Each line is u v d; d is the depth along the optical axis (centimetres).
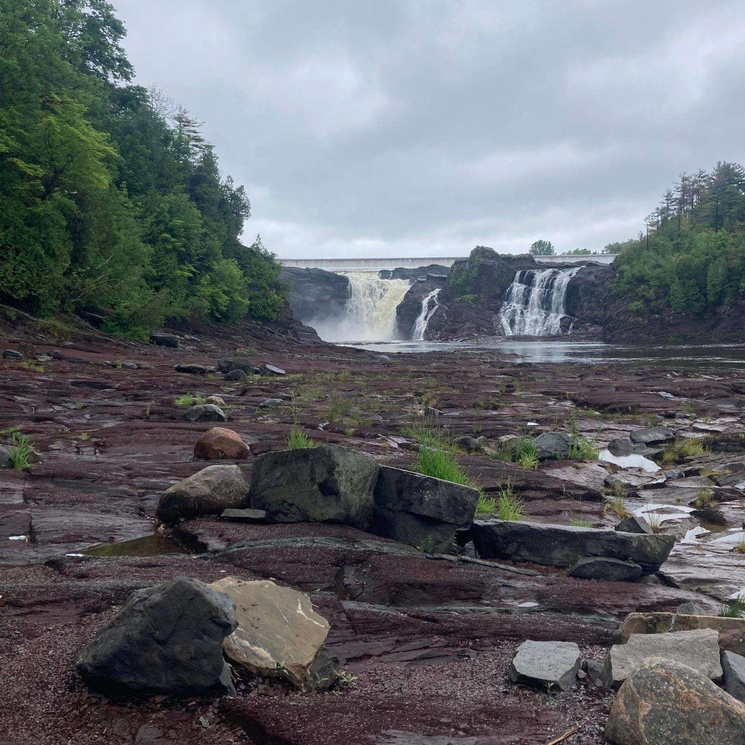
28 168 3519
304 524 657
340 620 447
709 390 2667
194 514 712
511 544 640
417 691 335
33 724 287
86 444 1227
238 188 8719
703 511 935
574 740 282
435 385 2869
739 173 14012
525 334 13075
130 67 6750
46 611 432
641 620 404
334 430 1554
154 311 4262
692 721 267
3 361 2417
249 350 5131
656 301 10944
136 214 5597
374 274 16350
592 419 1992
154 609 312
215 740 280
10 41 3600
